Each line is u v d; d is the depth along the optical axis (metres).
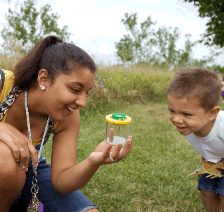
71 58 1.00
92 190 2.17
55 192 1.35
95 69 1.09
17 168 1.02
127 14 18.42
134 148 3.18
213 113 1.40
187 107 1.34
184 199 2.12
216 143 1.53
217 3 10.62
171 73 9.45
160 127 4.33
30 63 1.08
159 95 7.99
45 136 1.32
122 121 1.17
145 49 19.11
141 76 7.96
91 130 3.86
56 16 14.62
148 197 2.13
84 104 1.08
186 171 2.63
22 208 1.25
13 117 1.23
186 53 18.16
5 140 1.02
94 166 1.17
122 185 2.27
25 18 13.57
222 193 1.54
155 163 2.77
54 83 1.03
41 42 1.10
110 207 1.93
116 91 6.46
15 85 1.14
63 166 1.32
